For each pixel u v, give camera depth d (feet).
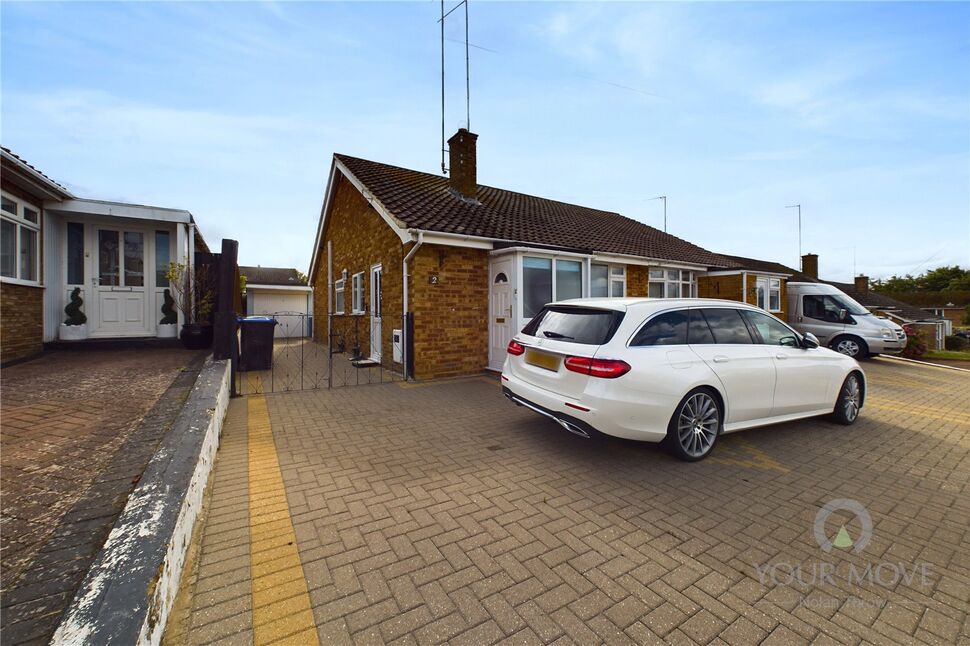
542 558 8.00
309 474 11.71
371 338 33.86
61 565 6.20
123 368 20.84
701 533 8.97
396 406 19.26
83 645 4.25
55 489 8.48
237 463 12.42
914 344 44.42
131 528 6.50
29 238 24.29
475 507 9.98
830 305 42.01
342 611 6.52
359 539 8.55
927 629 6.37
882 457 13.65
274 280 94.68
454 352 27.12
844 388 17.15
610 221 52.75
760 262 76.43
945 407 20.72
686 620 6.48
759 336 15.26
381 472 11.93
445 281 26.68
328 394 21.68
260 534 8.65
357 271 37.45
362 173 33.73
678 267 42.29
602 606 6.75
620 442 14.61
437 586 7.16
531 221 35.32
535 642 6.00
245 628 6.10
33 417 12.90
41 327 25.13
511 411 18.53
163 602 5.67
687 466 12.66
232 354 21.81
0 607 5.31
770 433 16.11
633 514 9.75
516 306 26.04
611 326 12.75
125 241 29.40
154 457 9.22
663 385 12.26
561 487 11.12
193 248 31.14
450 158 37.40
